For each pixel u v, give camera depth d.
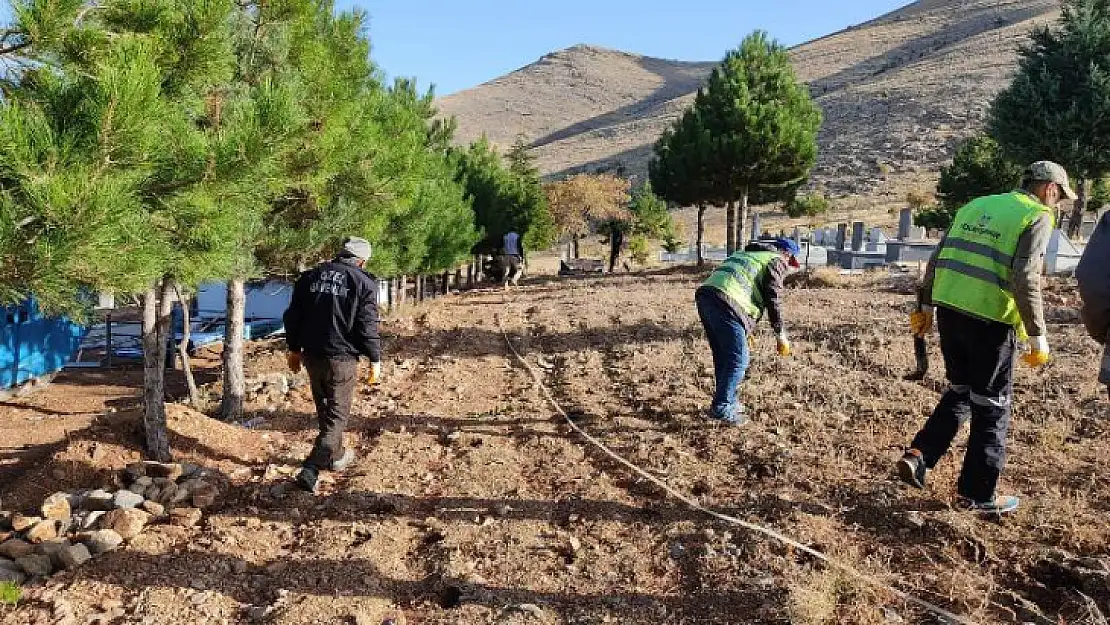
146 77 3.55
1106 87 21.66
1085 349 8.46
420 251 13.87
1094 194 42.69
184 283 4.73
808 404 6.89
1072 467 5.04
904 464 4.45
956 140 72.81
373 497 5.12
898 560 4.00
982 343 4.27
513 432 6.71
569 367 9.77
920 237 37.41
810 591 3.49
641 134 127.50
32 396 11.60
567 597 3.77
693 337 11.05
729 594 3.70
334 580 3.96
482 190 28.19
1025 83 23.44
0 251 3.19
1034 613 3.40
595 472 5.53
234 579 4.00
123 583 3.91
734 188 25.41
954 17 144.12
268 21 6.75
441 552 4.27
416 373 9.91
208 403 9.13
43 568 4.06
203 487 5.17
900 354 8.76
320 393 5.46
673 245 45.75
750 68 25.98
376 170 8.55
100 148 3.48
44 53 3.87
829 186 67.94
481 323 15.01
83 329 14.63
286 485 5.34
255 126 4.48
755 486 5.06
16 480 5.55
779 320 6.47
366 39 8.88
